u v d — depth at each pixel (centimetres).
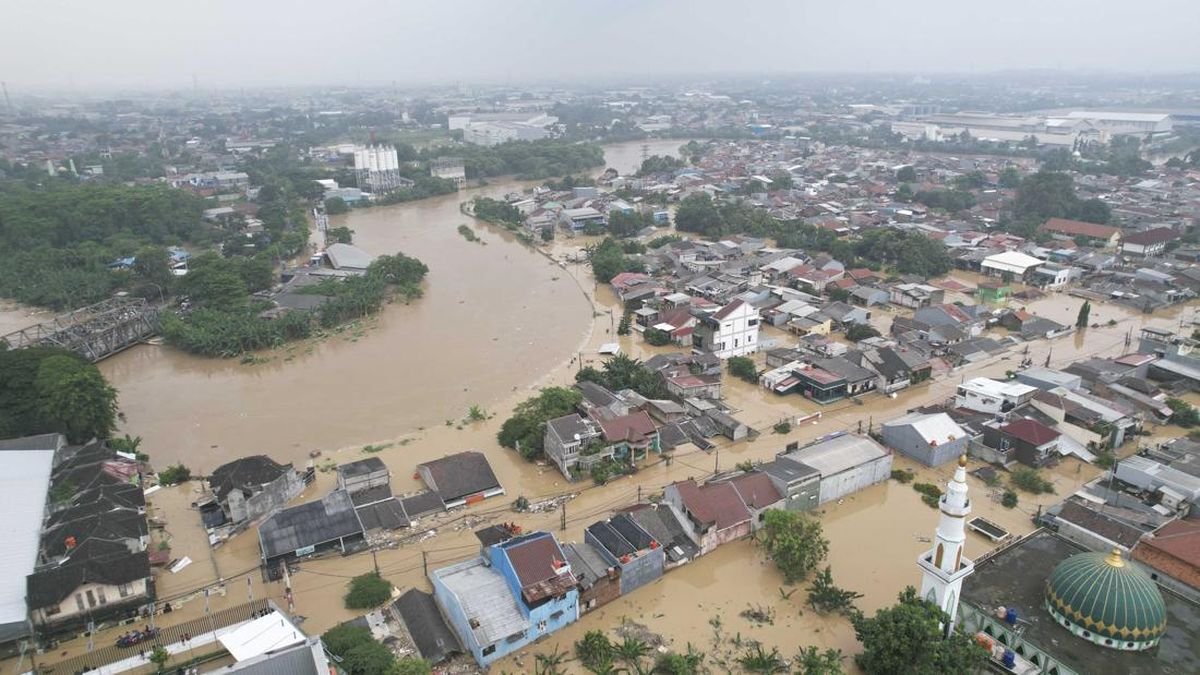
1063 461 7319
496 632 4703
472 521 6366
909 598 4631
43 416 7631
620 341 10850
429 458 7525
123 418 8638
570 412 7700
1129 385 8662
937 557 4484
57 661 4816
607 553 5509
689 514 5872
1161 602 4344
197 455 7750
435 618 4994
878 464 6900
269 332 10806
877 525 6309
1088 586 4375
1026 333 10900
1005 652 4456
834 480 6581
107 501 6169
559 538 6088
